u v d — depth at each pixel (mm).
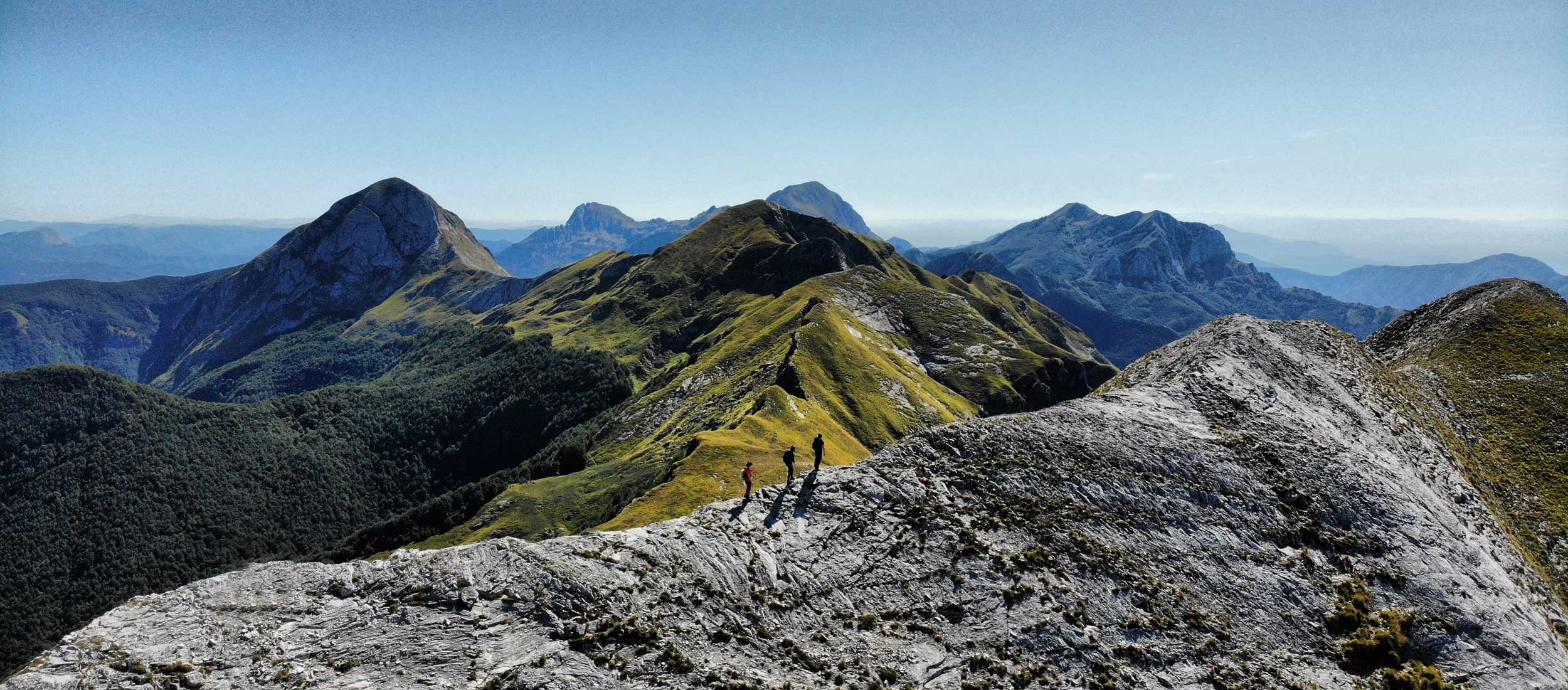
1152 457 35844
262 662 19672
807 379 168000
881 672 22672
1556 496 53438
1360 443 45656
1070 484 32625
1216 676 25391
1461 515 42094
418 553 24312
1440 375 71812
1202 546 31156
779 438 122938
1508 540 43781
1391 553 32688
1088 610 26516
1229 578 29812
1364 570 31641
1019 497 31281
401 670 19688
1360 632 28375
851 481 30766
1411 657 28312
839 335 199250
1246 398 45406
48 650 19422
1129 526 31141
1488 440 60625
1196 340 57781
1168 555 30234
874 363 191375
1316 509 34688
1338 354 59969
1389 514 35062
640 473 163000
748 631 23172
